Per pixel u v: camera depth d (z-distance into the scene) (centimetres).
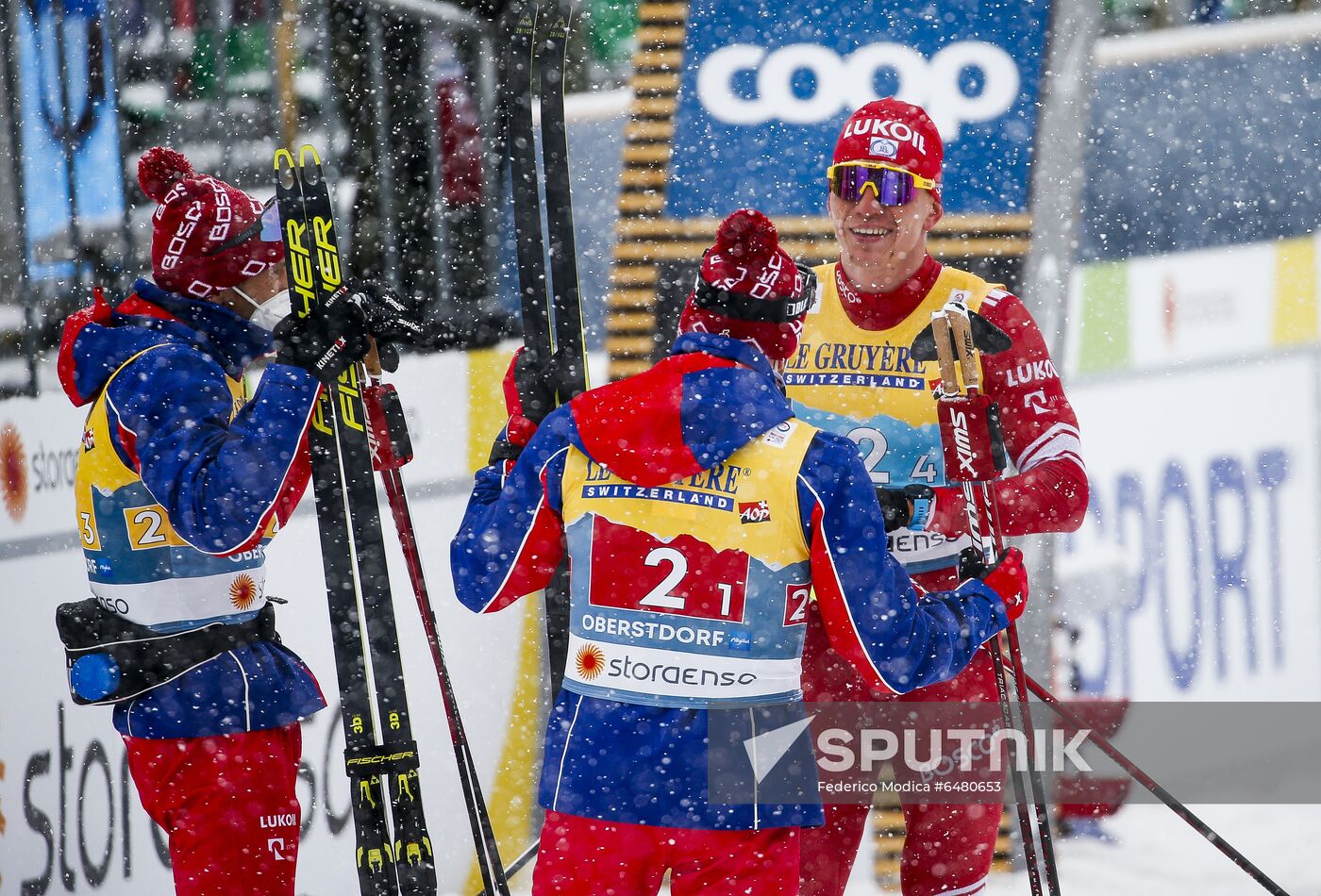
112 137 2069
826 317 1245
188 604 1132
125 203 2058
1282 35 1977
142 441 1064
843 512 891
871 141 1169
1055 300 1994
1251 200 2005
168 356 1091
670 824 879
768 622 895
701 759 880
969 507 1081
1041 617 2002
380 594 1096
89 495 1131
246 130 2025
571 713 916
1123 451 2012
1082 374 1998
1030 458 1196
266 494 1037
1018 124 1986
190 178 1143
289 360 1055
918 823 1215
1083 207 1994
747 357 916
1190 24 1983
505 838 1855
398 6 1939
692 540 890
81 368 1120
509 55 1170
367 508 1098
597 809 890
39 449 2052
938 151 1191
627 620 898
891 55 1995
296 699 1170
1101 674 2003
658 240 2016
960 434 1084
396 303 1105
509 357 1909
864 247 1177
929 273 1211
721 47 2011
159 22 2047
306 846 1834
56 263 2102
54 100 2103
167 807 1140
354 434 1096
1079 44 1981
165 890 1772
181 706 1123
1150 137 1988
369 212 1970
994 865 1822
